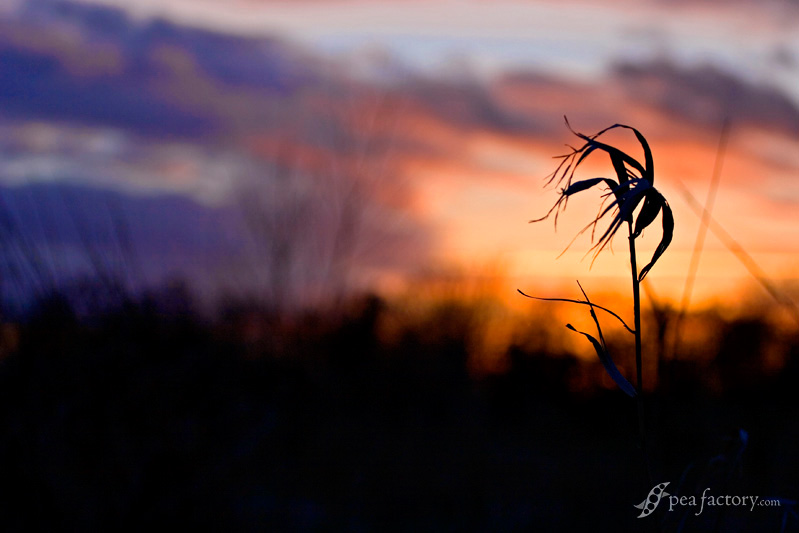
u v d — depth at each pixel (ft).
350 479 13.82
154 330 12.14
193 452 11.04
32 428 10.00
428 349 20.95
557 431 17.80
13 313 11.21
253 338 16.70
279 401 14.64
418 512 12.79
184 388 11.80
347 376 18.26
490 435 17.93
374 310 21.45
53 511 9.66
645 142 3.82
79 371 10.68
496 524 12.03
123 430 10.57
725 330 14.70
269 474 13.10
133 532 10.02
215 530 10.92
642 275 3.89
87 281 11.94
